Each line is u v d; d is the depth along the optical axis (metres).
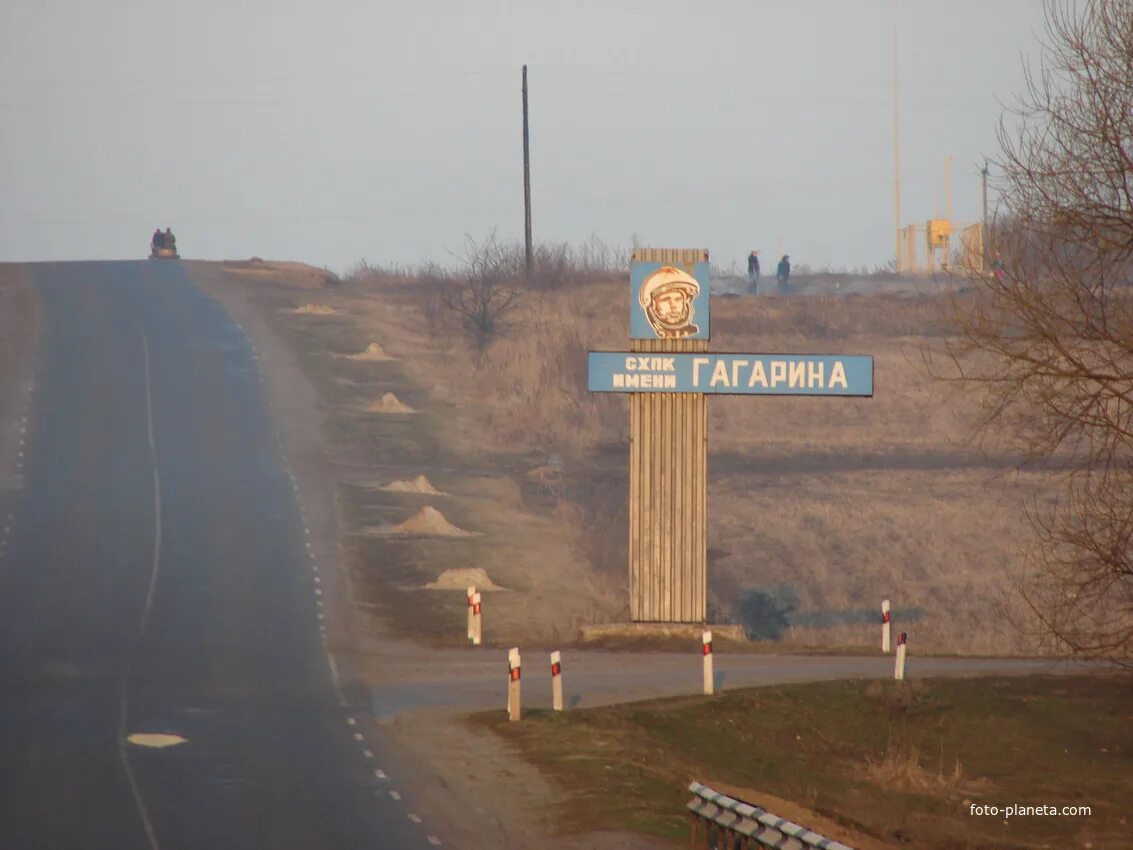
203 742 74.56
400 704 86.00
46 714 81.00
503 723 79.56
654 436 111.38
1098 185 69.06
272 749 73.38
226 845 56.06
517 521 158.62
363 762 70.81
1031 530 159.25
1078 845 64.19
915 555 152.12
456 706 85.31
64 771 67.69
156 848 55.41
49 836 56.78
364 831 58.62
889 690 90.69
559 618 119.12
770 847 50.69
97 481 160.12
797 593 137.88
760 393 110.12
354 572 131.12
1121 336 67.75
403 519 153.62
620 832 58.56
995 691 93.12
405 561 136.62
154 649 101.19
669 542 111.62
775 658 104.25
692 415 111.06
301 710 83.75
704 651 89.62
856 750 82.62
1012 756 82.00
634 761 71.56
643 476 111.62
